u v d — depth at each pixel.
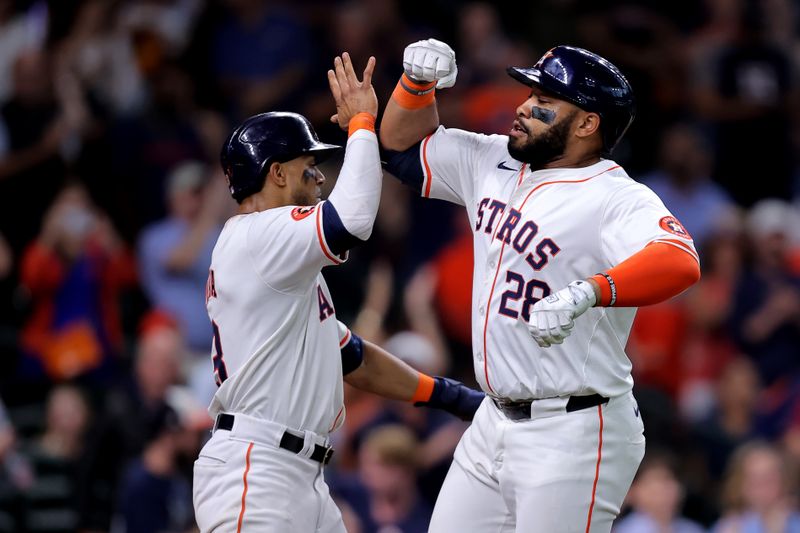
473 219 18.75
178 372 34.28
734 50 48.91
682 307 41.28
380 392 20.41
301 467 18.59
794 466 34.47
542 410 17.66
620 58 48.59
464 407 20.59
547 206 17.64
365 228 17.94
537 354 17.50
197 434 30.83
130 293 40.78
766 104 48.59
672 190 44.56
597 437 17.62
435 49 18.52
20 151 43.22
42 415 38.56
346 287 40.34
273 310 18.39
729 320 41.47
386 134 19.33
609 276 16.30
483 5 49.50
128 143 43.09
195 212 39.41
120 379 37.97
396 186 42.09
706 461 37.75
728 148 48.38
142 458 31.59
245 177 18.81
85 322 38.84
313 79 45.75
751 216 45.06
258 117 19.12
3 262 40.66
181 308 38.72
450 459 34.47
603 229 17.33
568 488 17.45
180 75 44.72
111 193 42.69
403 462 31.88
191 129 43.84
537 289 17.55
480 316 18.02
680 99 48.34
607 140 17.98
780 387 40.47
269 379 18.44
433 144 19.27
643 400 37.94
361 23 45.22
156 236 39.28
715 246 42.38
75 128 43.53
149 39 44.62
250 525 18.22
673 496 33.03
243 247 18.45
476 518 18.48
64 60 44.53
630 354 40.12
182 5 48.22
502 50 47.22
